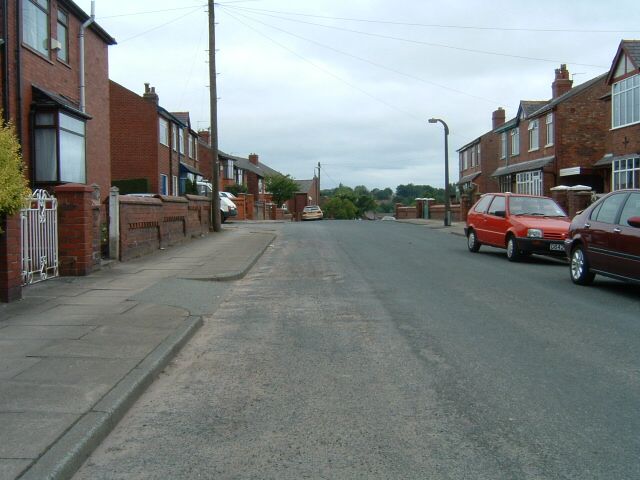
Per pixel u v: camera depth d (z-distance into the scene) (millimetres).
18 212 9164
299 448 4359
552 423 4766
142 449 4375
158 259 15086
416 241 22359
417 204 49062
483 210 17828
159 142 34969
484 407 5125
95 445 4383
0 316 8281
